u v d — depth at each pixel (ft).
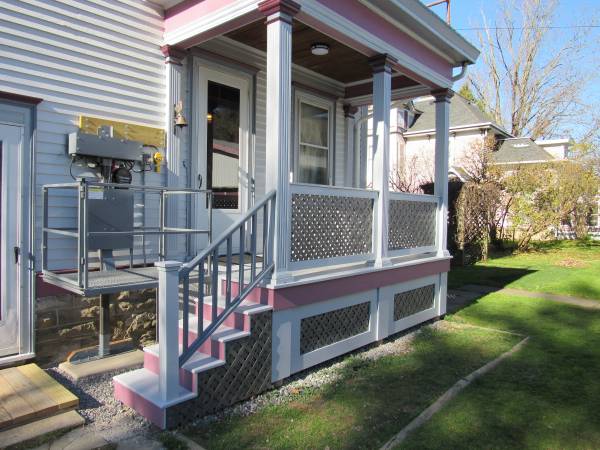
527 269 35.09
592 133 71.51
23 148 12.67
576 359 15.05
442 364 14.58
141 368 12.53
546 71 78.95
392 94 23.09
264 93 19.99
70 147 13.30
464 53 20.21
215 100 17.95
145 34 15.29
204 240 17.31
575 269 34.76
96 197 14.05
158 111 15.76
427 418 10.69
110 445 9.18
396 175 55.88
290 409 11.12
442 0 21.91
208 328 10.85
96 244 13.70
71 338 13.70
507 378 13.33
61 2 13.29
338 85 24.85
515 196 46.60
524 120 81.71
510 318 20.84
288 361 12.76
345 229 15.01
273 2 12.17
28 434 9.37
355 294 15.38
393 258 19.35
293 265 12.93
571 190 45.24
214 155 17.93
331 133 24.77
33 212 12.84
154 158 15.46
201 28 14.49
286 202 12.60
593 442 9.67
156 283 12.52
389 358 15.17
